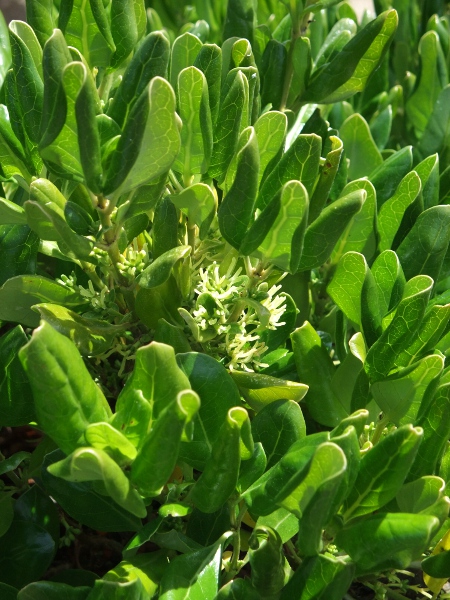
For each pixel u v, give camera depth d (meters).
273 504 0.22
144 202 0.24
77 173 0.22
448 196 0.32
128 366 0.29
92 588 0.22
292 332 0.27
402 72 0.47
